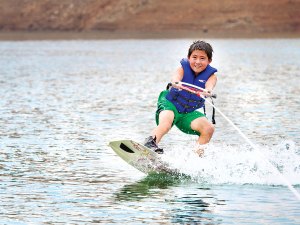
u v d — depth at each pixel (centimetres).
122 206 1764
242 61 9162
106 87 5247
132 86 5341
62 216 1672
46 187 1958
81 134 2897
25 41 18688
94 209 1734
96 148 2567
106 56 10962
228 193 1906
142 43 17325
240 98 4372
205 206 1769
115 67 8119
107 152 2491
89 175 2119
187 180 2062
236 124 3216
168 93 2186
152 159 2102
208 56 2166
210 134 2170
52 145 2623
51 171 2164
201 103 2180
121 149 2122
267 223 1620
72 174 2128
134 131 2994
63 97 4469
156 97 4466
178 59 10081
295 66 7994
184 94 2158
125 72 7169
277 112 3631
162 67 8106
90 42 18100
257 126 3142
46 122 3259
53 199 1828
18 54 11594
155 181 2052
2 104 4041
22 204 1775
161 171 2112
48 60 9731
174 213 1702
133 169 2209
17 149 2538
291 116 3466
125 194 1888
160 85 5431
